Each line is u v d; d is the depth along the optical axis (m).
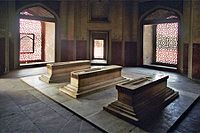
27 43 10.38
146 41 10.41
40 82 6.34
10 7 8.70
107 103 4.36
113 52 10.60
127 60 10.60
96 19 10.57
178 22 8.69
